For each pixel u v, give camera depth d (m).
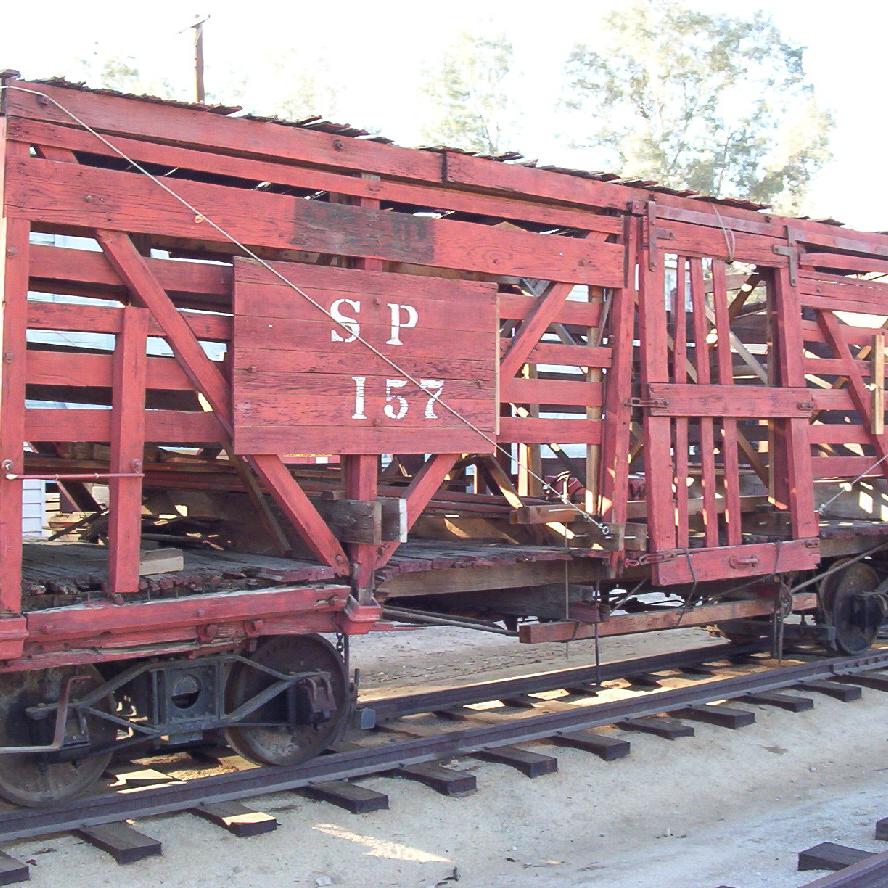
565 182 7.08
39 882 4.79
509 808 6.04
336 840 5.46
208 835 5.35
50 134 5.20
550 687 8.52
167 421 5.61
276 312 5.75
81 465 6.76
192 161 5.60
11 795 5.36
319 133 6.01
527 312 7.00
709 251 7.92
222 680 5.90
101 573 5.63
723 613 8.45
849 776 7.14
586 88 38.09
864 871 4.54
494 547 7.34
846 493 10.43
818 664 8.99
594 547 7.25
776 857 5.34
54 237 9.80
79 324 5.28
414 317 6.26
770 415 8.28
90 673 5.56
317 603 5.91
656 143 36.91
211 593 5.68
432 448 6.32
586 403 7.30
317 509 6.44
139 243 6.58
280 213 5.82
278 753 6.23
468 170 6.56
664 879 5.09
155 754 6.69
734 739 7.39
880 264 9.34
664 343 7.57
